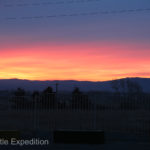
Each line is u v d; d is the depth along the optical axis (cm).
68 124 2044
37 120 1991
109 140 1617
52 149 1374
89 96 1869
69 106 1892
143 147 1421
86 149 1368
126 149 1370
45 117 2244
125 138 1659
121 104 1800
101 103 1842
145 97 1762
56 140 1562
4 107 2091
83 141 1526
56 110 1916
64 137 1549
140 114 1802
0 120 2231
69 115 2297
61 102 1916
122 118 2011
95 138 1520
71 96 1897
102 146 1451
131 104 1781
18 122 2155
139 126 1811
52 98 1933
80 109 1873
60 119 2197
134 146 1448
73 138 1536
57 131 1565
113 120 2020
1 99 2088
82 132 1533
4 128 2008
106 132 1783
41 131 1883
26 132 1889
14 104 2022
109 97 1827
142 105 1764
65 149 1370
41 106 1948
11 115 2381
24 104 1997
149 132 1744
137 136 1703
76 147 1423
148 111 1753
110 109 1814
